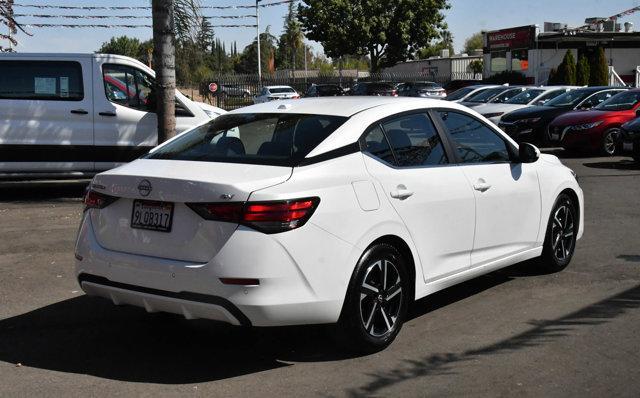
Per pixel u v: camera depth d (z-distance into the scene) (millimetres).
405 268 4980
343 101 5488
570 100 19266
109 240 4668
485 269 5801
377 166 4902
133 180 4520
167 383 4391
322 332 5266
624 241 8219
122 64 11312
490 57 48750
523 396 4160
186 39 13453
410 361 4707
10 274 6879
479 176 5672
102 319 5621
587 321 5477
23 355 4859
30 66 10906
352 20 51594
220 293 4188
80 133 11086
